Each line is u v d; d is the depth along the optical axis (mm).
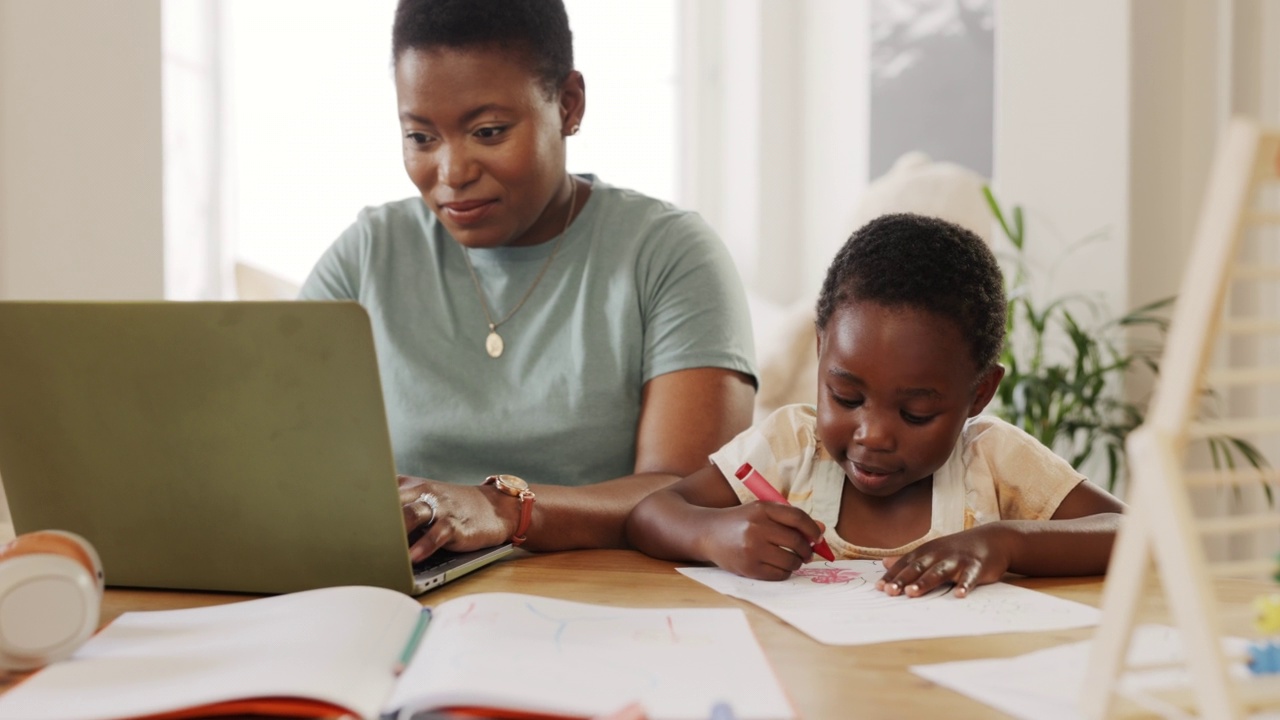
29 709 512
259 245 3184
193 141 2902
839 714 516
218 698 504
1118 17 2504
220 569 782
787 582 817
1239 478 450
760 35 3684
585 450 1252
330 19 3223
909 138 3340
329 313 692
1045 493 998
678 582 821
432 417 1264
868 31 3445
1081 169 2570
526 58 1132
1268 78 2400
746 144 3734
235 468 748
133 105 2070
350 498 739
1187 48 2598
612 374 1264
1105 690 477
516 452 1252
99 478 771
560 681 524
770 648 633
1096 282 2562
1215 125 2516
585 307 1282
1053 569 838
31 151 1963
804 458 1055
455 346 1295
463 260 1338
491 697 498
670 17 3779
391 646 591
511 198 1162
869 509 1030
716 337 1250
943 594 770
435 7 1098
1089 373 2357
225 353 717
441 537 830
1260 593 786
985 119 3113
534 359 1277
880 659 608
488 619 629
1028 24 2611
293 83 3199
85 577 593
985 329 938
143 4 2078
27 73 1953
